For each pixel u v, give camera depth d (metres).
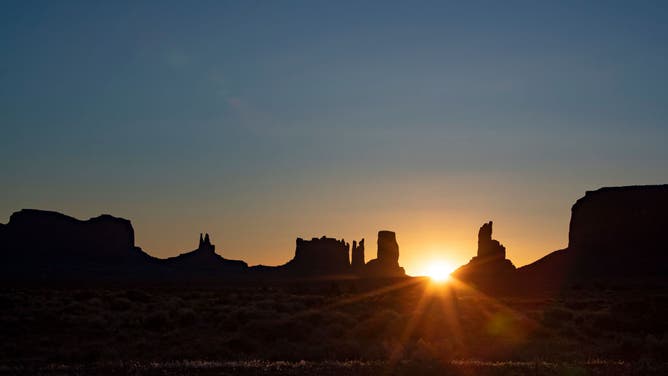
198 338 35.62
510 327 39.81
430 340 35.53
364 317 41.78
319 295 75.88
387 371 22.62
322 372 22.41
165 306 52.41
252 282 138.12
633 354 29.89
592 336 39.06
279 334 35.56
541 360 27.20
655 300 56.94
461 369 22.91
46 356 30.20
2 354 31.14
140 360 28.67
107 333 37.72
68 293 70.44
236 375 21.94
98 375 22.23
